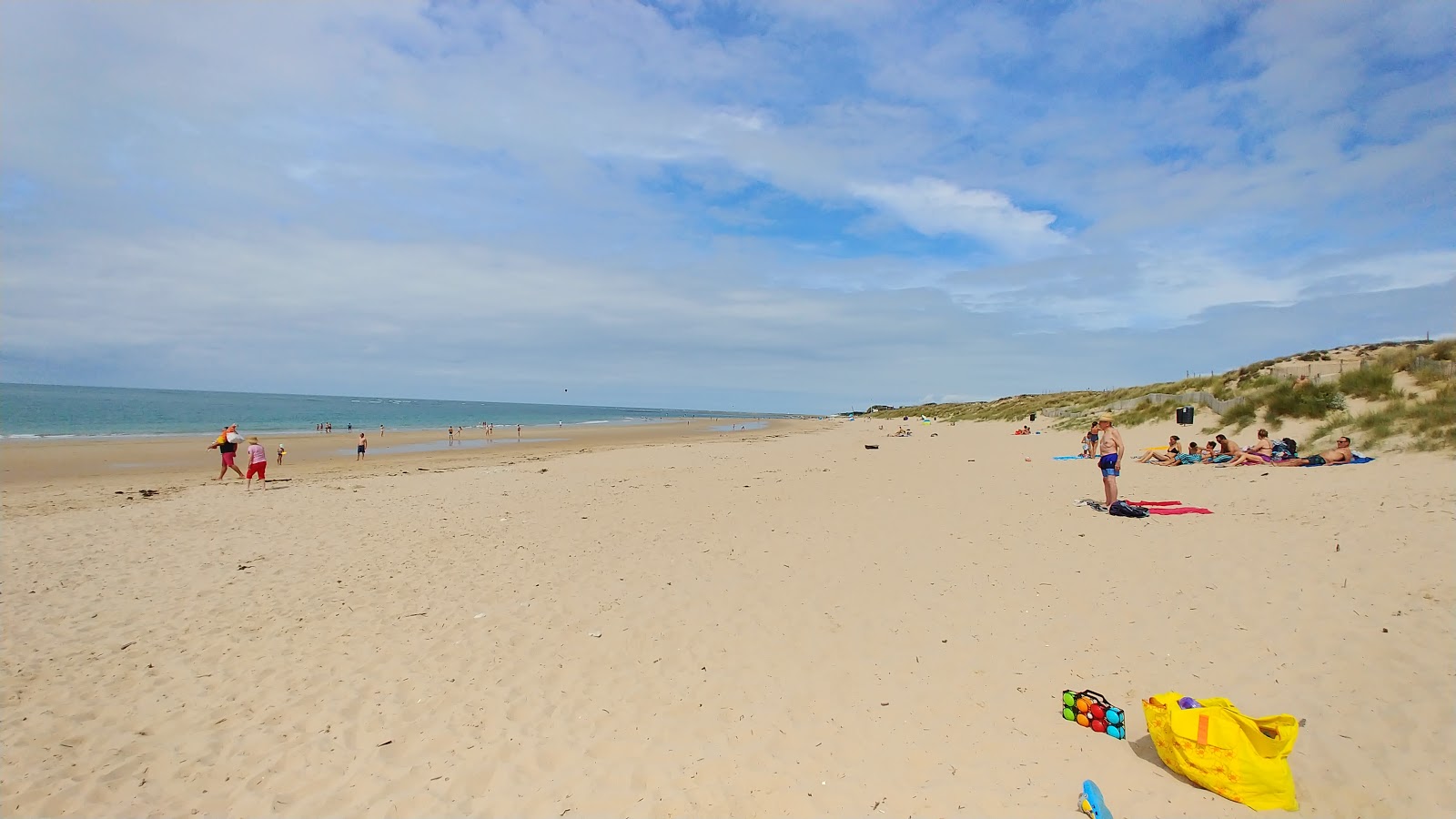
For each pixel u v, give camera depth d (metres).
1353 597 5.66
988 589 6.93
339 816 3.76
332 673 5.55
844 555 8.65
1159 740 3.93
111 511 13.20
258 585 8.00
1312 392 16.83
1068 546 8.29
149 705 5.07
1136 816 3.46
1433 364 15.25
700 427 69.50
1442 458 10.87
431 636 6.29
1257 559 6.93
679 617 6.62
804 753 4.23
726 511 12.12
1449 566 6.05
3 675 5.59
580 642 6.09
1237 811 3.47
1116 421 24.50
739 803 3.76
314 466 23.22
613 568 8.42
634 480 17.41
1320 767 3.70
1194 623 5.57
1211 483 12.02
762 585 7.52
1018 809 3.57
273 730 4.70
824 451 26.84
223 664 5.76
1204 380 26.55
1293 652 4.89
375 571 8.55
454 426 57.38
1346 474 11.09
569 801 3.83
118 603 7.38
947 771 3.95
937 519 10.64
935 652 5.55
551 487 16.23
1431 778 3.48
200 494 15.69
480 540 10.22
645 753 4.29
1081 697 4.41
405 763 4.26
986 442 27.28
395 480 18.25
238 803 3.90
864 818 3.57
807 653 5.67
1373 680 4.39
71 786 4.05
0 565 8.98
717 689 5.12
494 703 4.99
